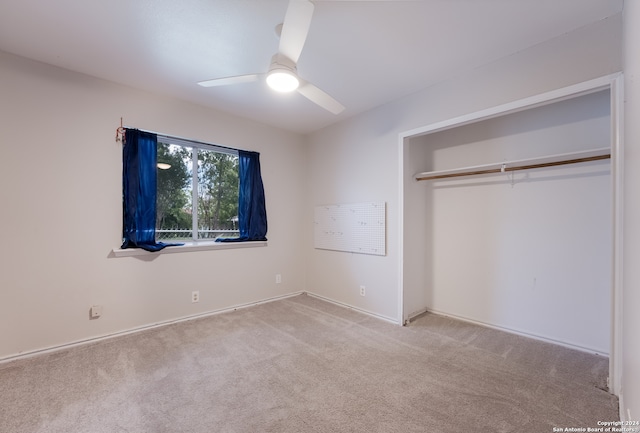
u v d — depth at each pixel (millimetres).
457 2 1669
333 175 3766
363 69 2420
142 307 2797
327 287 3846
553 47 1999
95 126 2543
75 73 2453
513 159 2824
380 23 1847
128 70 2441
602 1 1655
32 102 2270
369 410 1646
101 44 2076
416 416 1594
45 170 2318
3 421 1534
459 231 3221
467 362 2197
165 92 2846
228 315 3254
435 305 3420
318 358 2258
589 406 1665
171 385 1878
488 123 3006
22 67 2232
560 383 1902
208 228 3439
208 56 2230
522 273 2762
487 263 2998
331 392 1814
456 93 2523
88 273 2508
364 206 3352
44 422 1530
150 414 1600
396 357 2277
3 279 2162
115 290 2643
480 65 2355
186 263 3088
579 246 2447
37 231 2287
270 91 2818
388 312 3111
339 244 3662
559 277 2547
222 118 3346
